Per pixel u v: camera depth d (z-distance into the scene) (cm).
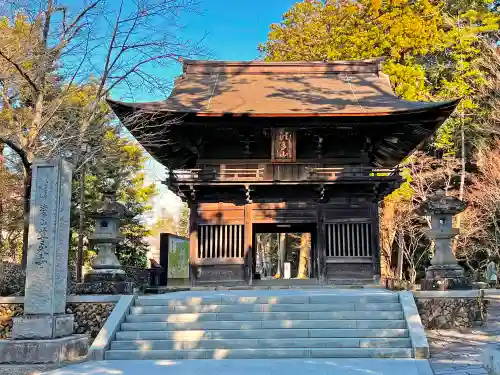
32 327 1015
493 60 3062
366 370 865
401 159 2284
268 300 1249
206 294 1456
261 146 2000
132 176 3225
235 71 2339
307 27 3438
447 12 3353
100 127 1794
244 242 1914
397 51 2861
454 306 1357
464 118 3080
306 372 855
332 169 1897
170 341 1070
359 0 3148
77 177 2488
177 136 1903
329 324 1128
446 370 864
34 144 1553
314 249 2394
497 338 1194
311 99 1998
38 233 1059
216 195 1953
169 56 1622
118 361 994
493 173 2683
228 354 1027
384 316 1158
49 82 1675
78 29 1560
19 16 1611
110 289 1398
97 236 1478
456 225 2855
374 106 1862
